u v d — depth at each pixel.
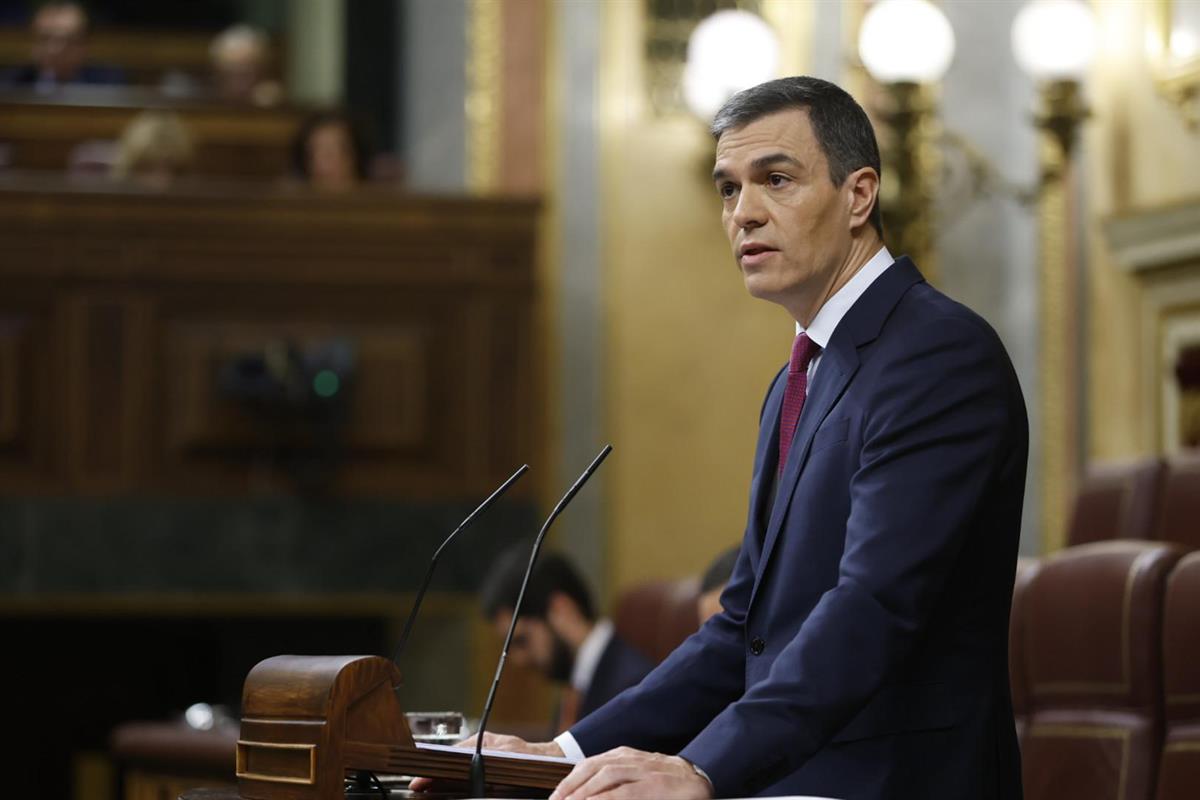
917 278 6.75
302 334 17.62
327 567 17.50
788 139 6.67
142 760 14.55
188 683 20.88
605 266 19.59
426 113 21.75
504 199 17.89
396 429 17.66
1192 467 11.34
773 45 18.14
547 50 19.83
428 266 17.83
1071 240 17.28
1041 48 16.22
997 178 17.67
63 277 17.41
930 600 6.04
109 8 31.03
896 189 16.95
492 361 17.83
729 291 19.67
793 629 6.50
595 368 19.45
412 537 17.64
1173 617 8.74
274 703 5.93
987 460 6.25
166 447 17.42
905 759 6.32
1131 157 16.22
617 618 14.51
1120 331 16.36
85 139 21.11
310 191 17.67
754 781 5.82
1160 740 8.74
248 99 21.66
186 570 17.34
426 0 22.06
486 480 17.78
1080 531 12.05
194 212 17.56
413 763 5.89
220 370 17.42
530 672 18.00
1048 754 9.29
